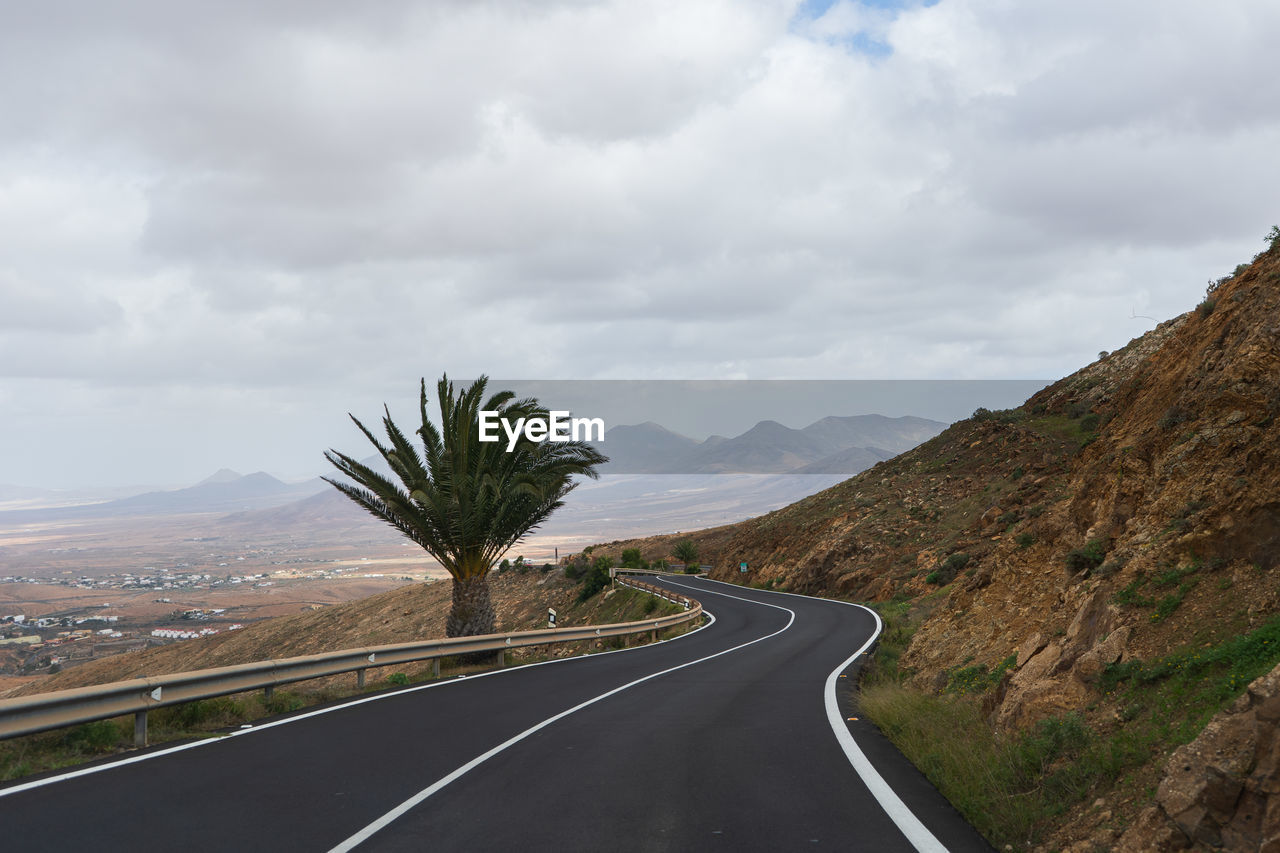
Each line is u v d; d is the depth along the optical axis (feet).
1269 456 23.80
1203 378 33.32
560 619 197.06
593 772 24.94
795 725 33.83
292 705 38.81
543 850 17.49
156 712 33.63
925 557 135.95
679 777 24.27
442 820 19.75
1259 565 21.98
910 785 23.12
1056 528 44.75
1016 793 19.98
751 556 222.28
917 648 54.19
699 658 67.77
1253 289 34.24
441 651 56.08
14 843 17.76
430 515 70.08
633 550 266.36
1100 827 16.33
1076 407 171.94
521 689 46.70
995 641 39.45
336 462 69.36
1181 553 24.79
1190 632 21.45
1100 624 25.26
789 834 18.51
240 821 19.57
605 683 49.75
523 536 73.77
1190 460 28.09
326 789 22.74
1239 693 17.15
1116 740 18.88
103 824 19.22
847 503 198.39
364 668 47.09
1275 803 13.41
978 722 28.04
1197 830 14.06
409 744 29.45
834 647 74.18
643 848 17.60
